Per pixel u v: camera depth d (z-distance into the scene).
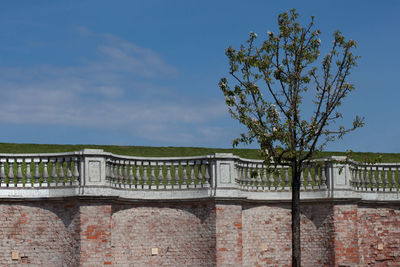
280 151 20.67
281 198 24.86
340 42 20.73
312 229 24.91
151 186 23.09
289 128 20.61
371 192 25.97
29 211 21.42
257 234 24.48
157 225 23.06
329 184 24.69
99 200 21.17
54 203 21.39
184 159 23.28
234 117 20.80
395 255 26.09
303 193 25.02
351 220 24.75
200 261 22.72
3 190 21.08
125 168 22.66
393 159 41.28
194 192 22.98
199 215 22.98
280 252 24.78
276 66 21.11
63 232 21.17
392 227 26.23
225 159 23.00
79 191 20.92
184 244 22.98
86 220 20.95
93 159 21.30
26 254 21.22
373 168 26.30
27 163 21.64
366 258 25.62
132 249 22.52
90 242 20.92
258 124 20.70
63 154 21.39
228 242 22.69
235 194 22.88
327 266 24.48
